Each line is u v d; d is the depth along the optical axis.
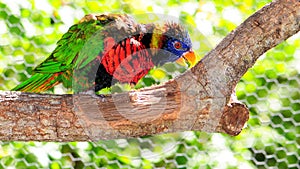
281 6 3.93
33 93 4.00
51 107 3.92
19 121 3.91
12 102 3.94
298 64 6.73
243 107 3.90
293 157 6.54
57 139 3.96
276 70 6.72
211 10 6.63
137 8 6.54
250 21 3.96
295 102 6.63
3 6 6.44
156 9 6.56
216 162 6.37
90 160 6.20
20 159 6.12
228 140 6.49
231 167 6.38
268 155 6.50
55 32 6.44
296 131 6.60
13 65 6.29
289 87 6.68
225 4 6.69
